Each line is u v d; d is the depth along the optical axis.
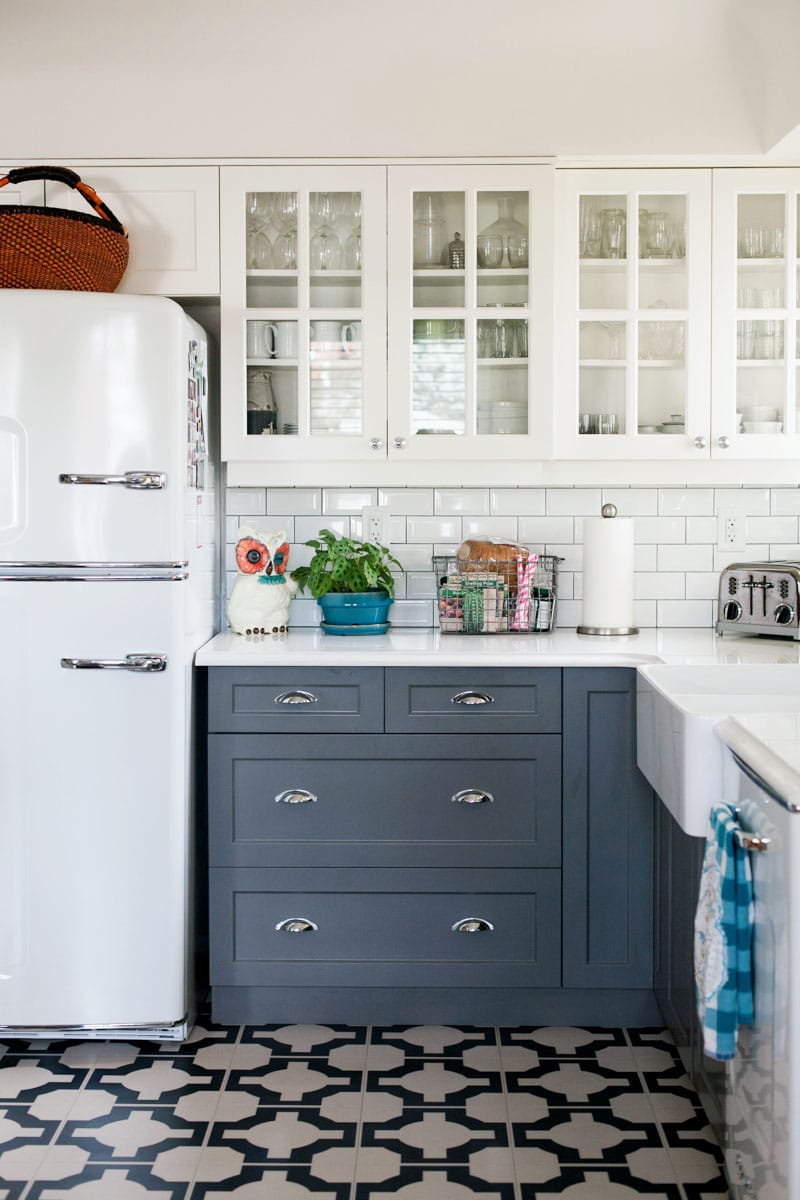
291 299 3.11
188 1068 2.64
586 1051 2.72
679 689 2.65
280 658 2.83
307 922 2.86
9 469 2.69
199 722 2.98
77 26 2.90
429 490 3.43
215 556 3.34
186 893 2.80
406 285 3.08
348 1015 2.88
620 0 2.85
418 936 2.86
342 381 3.12
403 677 2.84
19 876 2.73
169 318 2.70
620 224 3.12
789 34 2.81
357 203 3.09
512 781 2.85
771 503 3.43
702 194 3.08
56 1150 2.28
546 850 2.85
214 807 2.86
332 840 2.86
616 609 3.22
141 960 2.75
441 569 3.36
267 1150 2.28
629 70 2.98
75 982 2.75
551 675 2.83
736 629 3.18
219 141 3.04
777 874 1.61
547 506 3.43
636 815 2.84
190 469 2.84
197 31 2.91
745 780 1.88
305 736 2.85
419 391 3.12
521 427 3.12
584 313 3.10
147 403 2.70
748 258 3.11
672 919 2.62
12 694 2.71
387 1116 2.41
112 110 3.01
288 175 3.06
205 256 3.07
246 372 3.11
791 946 1.54
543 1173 2.20
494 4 2.87
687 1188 2.14
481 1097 2.49
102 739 2.73
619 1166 2.22
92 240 2.83
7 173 2.93
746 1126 1.84
